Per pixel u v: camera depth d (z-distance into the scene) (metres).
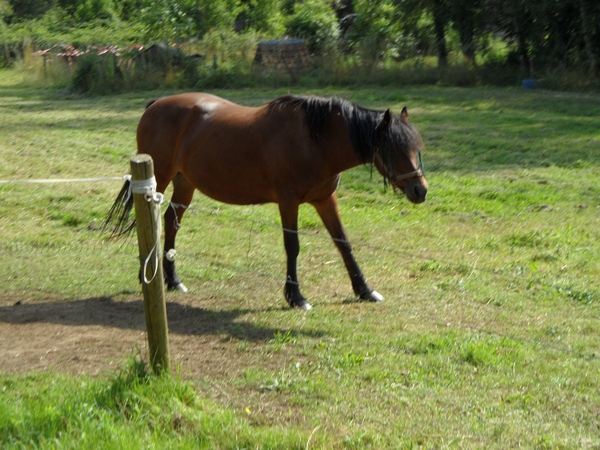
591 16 24.20
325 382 4.79
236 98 22.05
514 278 7.40
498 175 12.01
